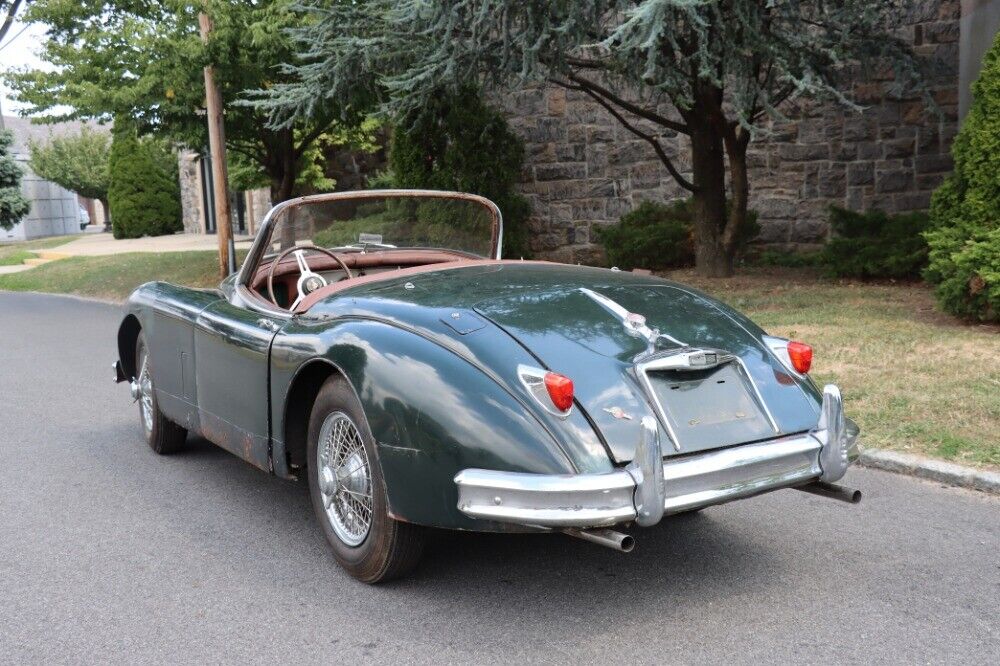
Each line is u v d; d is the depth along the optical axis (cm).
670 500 295
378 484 328
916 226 1120
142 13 1377
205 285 1537
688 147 1436
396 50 992
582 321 340
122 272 1833
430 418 307
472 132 1445
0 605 343
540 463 288
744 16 841
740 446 315
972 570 361
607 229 1399
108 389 772
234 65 1305
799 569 364
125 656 301
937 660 288
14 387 790
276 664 293
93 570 375
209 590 353
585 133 1493
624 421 301
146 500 467
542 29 887
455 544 395
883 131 1329
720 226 1220
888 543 391
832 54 909
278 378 381
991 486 453
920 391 589
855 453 348
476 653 297
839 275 1153
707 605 332
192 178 3120
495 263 438
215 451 562
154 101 1341
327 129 1588
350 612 330
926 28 1281
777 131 1376
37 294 1734
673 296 383
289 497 471
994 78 818
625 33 746
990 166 817
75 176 4009
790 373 352
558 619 321
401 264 504
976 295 778
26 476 514
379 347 331
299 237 463
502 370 307
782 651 296
